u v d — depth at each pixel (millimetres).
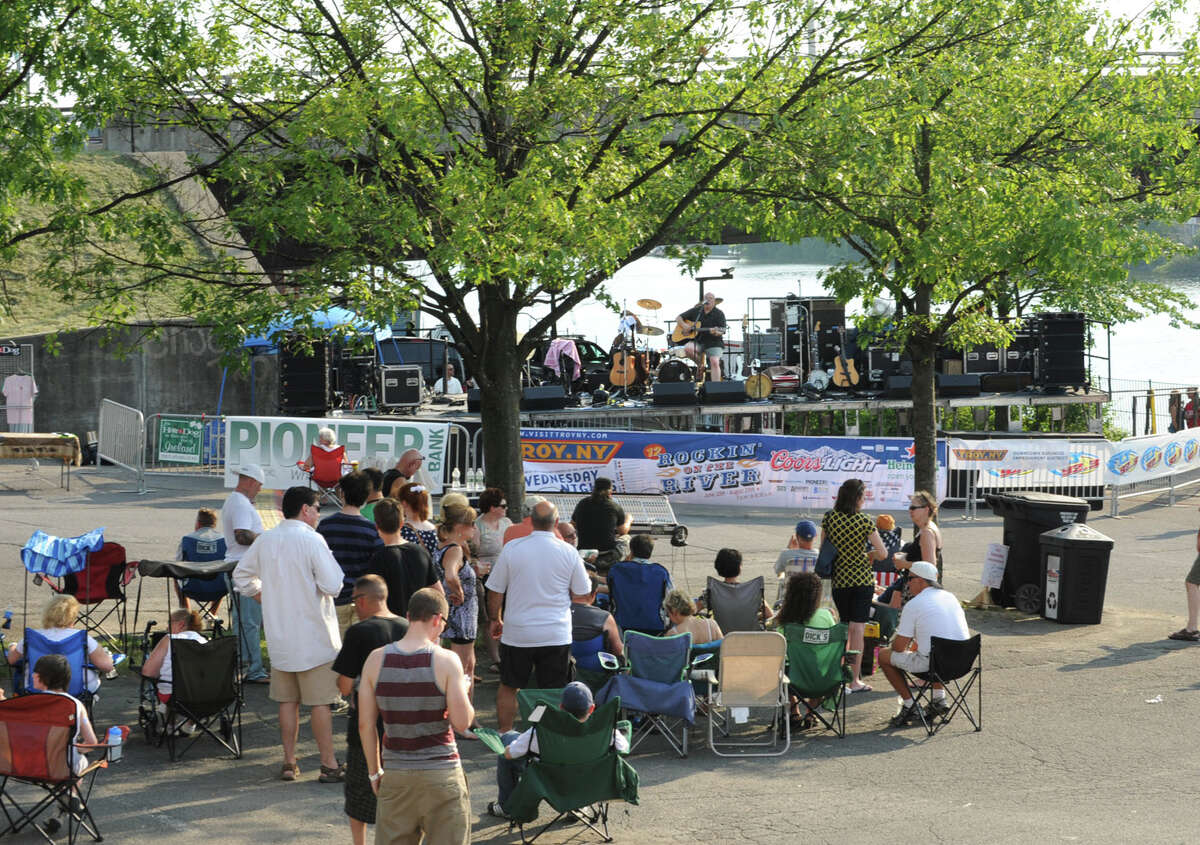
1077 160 15219
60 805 7613
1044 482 24031
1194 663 12734
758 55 12641
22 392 27094
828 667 10211
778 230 15625
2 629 11695
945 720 10688
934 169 13508
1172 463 24875
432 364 30578
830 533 11617
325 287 11555
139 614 13859
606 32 12500
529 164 11812
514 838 7918
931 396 16359
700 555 19109
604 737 7645
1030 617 15086
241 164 11969
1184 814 8328
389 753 6320
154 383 28422
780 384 29234
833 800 8695
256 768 9102
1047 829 8047
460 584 9922
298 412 25875
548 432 22812
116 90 11500
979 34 13484
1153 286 27688
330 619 8773
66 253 11781
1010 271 14641
